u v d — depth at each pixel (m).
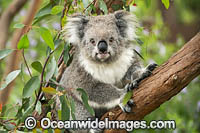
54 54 6.85
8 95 8.52
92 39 6.34
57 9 6.38
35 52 9.70
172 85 5.19
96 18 6.59
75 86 6.74
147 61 8.95
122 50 6.58
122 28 6.64
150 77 5.45
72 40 6.67
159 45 9.32
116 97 6.48
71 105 5.80
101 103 6.57
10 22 9.56
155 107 5.49
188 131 8.84
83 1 6.64
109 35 6.29
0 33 9.42
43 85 6.53
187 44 5.18
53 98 6.09
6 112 6.43
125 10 7.14
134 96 5.54
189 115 9.17
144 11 9.41
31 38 10.33
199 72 5.09
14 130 5.64
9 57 8.19
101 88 6.58
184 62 5.11
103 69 6.59
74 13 6.69
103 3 6.73
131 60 6.74
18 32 8.52
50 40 5.54
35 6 8.56
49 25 8.71
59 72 7.23
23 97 5.67
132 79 6.23
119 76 6.70
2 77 8.12
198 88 9.40
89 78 6.64
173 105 9.09
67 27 6.61
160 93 5.31
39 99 6.46
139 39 7.29
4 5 11.56
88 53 6.48
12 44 8.41
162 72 5.31
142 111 5.57
